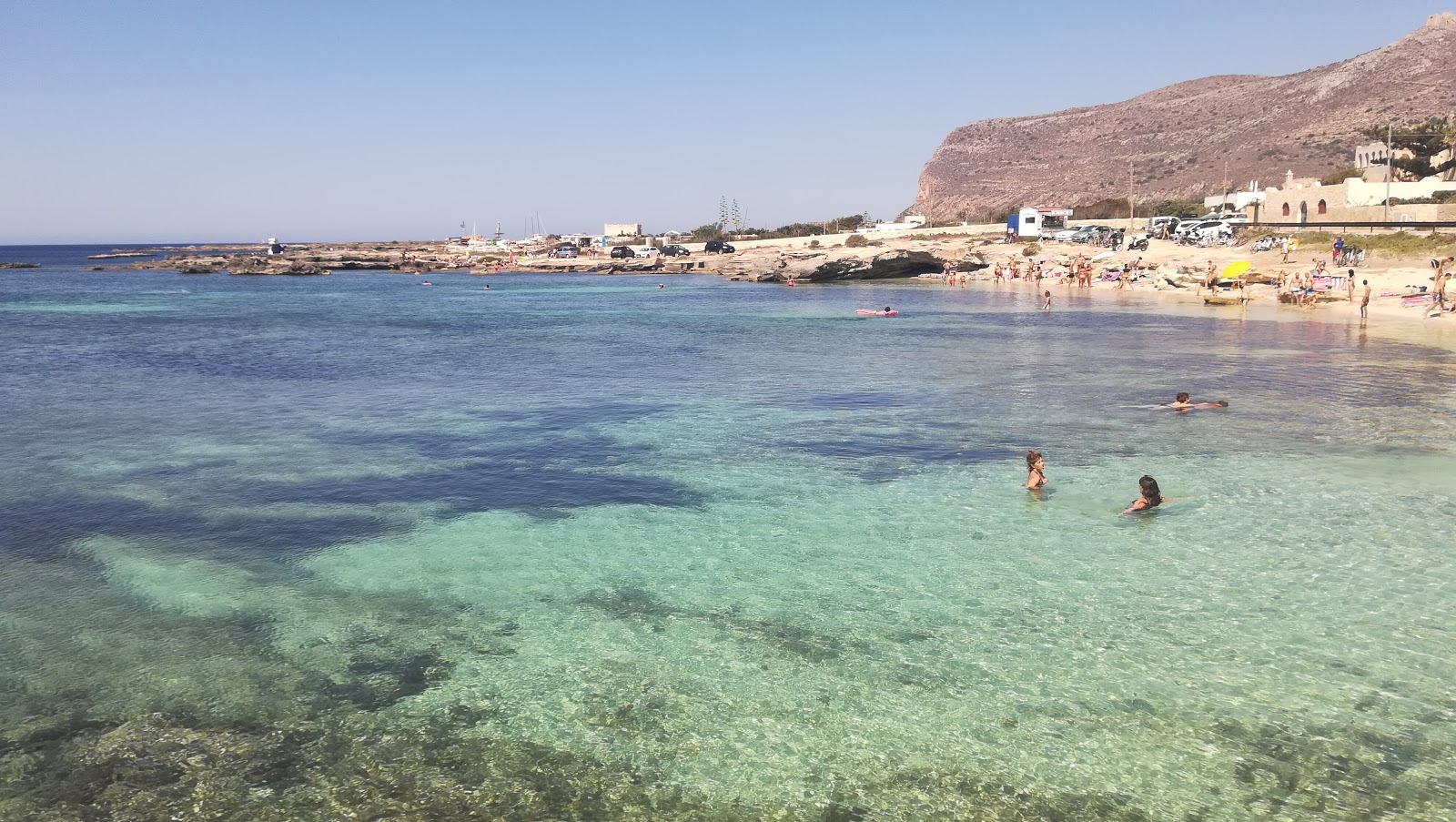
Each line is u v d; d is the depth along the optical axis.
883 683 9.10
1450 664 9.27
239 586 11.73
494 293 84.69
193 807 7.26
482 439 19.94
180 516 14.52
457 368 31.64
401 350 37.66
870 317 52.25
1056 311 52.19
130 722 8.48
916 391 25.38
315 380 28.86
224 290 90.56
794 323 48.75
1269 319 43.78
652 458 18.12
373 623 10.65
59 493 15.77
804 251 113.06
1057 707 8.59
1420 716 8.30
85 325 50.75
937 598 11.14
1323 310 46.50
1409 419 20.53
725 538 13.45
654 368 31.22
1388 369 27.75
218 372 30.69
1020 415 21.78
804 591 11.45
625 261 125.50
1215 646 9.73
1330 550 12.49
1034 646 9.82
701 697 8.88
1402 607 10.62
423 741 8.17
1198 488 15.47
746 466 17.42
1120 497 15.12
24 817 7.12
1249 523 13.65
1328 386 24.88
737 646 9.95
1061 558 12.41
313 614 10.89
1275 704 8.55
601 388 26.81
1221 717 8.34
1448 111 150.25
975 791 7.38
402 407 23.80
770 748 8.02
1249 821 6.96
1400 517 13.81
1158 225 94.81
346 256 149.88
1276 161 164.00
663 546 13.13
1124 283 67.56
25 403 24.53
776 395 25.17
